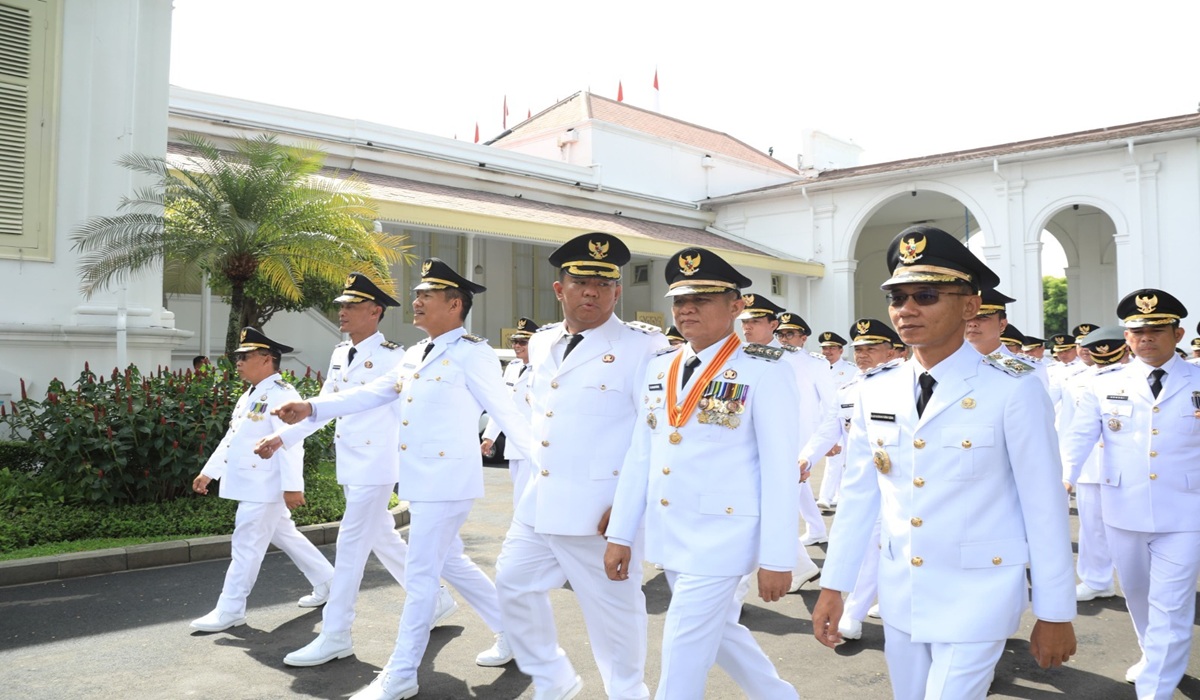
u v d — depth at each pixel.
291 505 5.33
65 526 7.15
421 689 4.30
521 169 23.66
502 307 23.72
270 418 5.40
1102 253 26.80
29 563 6.35
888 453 2.64
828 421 6.07
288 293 11.11
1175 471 4.29
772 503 2.97
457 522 4.30
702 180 28.91
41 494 7.74
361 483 4.73
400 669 4.08
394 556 5.16
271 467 5.35
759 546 3.00
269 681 4.38
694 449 3.10
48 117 10.04
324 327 16.58
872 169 25.33
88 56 10.32
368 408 4.54
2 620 5.42
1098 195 21.14
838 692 4.29
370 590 6.16
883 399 2.70
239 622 5.30
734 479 3.05
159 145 10.85
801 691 4.31
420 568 4.20
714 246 24.56
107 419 7.77
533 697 4.09
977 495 2.47
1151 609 4.22
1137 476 4.41
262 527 5.37
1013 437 2.45
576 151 26.25
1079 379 6.76
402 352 5.25
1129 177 20.64
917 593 2.50
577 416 3.65
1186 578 4.15
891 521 2.63
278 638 5.09
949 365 2.59
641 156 27.08
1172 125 19.86
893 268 2.71
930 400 2.56
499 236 18.83
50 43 10.09
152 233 10.17
